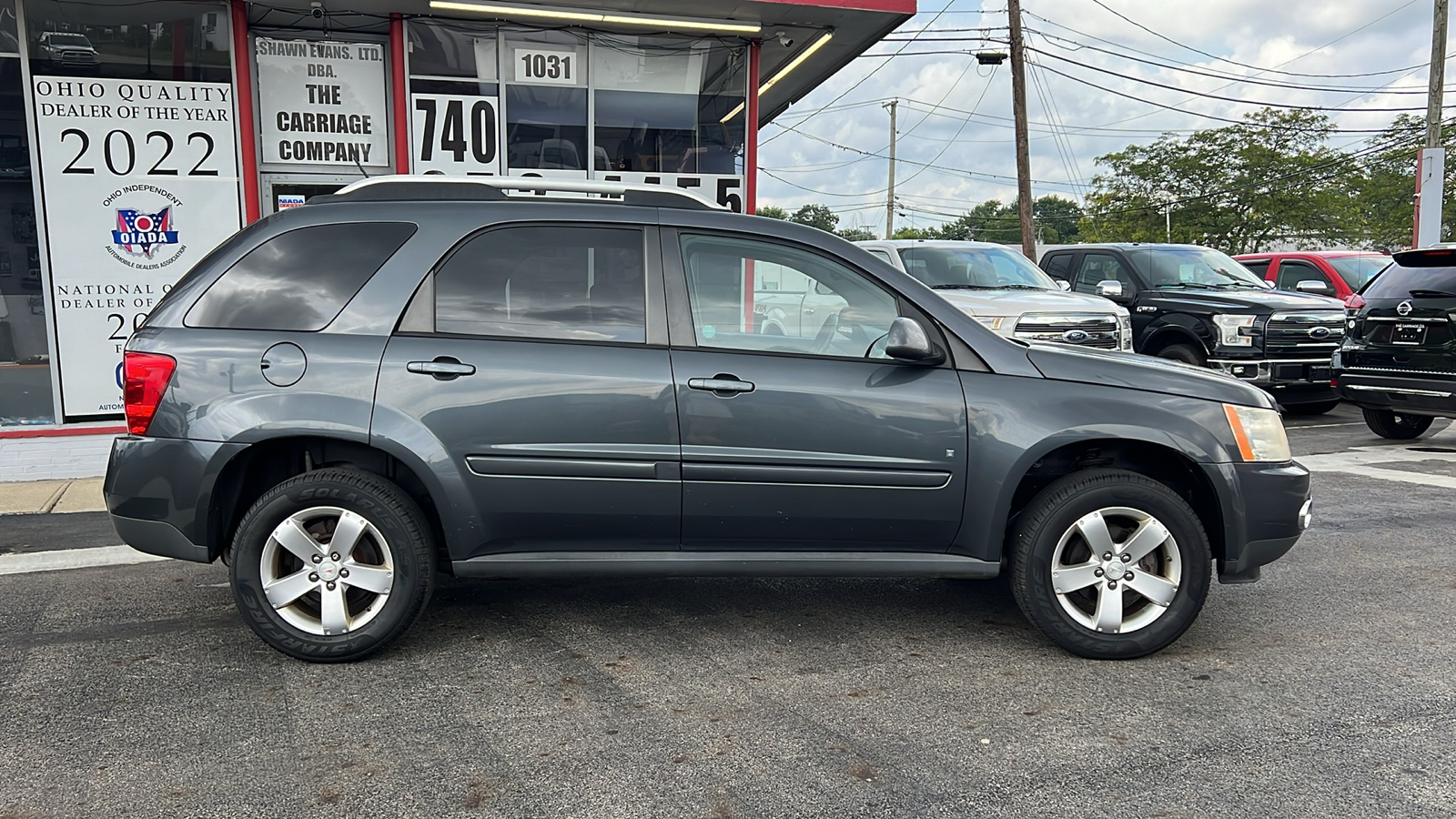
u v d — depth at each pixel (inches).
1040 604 161.5
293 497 155.3
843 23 385.7
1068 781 122.3
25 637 171.8
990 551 161.6
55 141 321.4
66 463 319.9
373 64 366.3
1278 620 185.0
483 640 170.9
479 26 370.6
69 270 325.1
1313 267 561.0
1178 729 137.2
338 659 158.2
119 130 327.6
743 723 138.6
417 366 154.6
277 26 353.7
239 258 161.3
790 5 364.8
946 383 160.4
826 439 157.8
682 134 397.7
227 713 140.5
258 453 161.0
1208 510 167.2
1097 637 161.3
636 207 164.9
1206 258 487.5
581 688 150.3
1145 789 120.3
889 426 158.2
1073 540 162.6
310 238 162.1
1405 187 1800.0
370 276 159.6
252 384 154.5
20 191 320.2
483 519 157.3
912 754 129.2
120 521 158.6
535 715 140.6
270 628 157.1
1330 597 199.0
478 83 373.7
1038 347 169.3
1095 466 171.6
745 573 163.2
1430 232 697.0
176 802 116.0
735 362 158.6
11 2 311.4
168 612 185.6
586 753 129.0
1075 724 138.6
